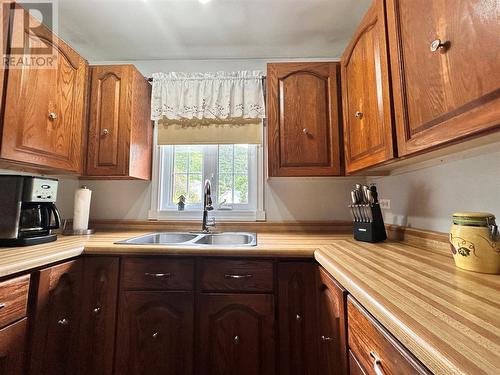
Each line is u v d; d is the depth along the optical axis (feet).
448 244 3.25
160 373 3.67
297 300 3.68
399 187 4.53
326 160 4.76
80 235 5.05
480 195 2.86
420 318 1.50
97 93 5.23
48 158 4.20
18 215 3.78
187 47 6.12
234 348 3.66
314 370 3.52
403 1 2.76
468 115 1.95
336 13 5.06
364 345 2.10
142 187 6.19
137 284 3.84
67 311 3.65
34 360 3.12
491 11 1.77
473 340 1.26
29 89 3.84
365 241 4.28
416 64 2.56
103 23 5.34
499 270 2.32
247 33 5.63
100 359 3.73
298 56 6.45
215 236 5.50
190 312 3.76
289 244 4.09
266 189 6.09
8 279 2.84
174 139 6.08
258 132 6.01
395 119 2.94
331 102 4.83
